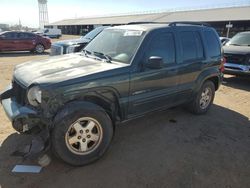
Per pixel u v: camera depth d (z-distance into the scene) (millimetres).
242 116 5867
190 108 5613
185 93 5047
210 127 5113
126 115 4074
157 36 4340
